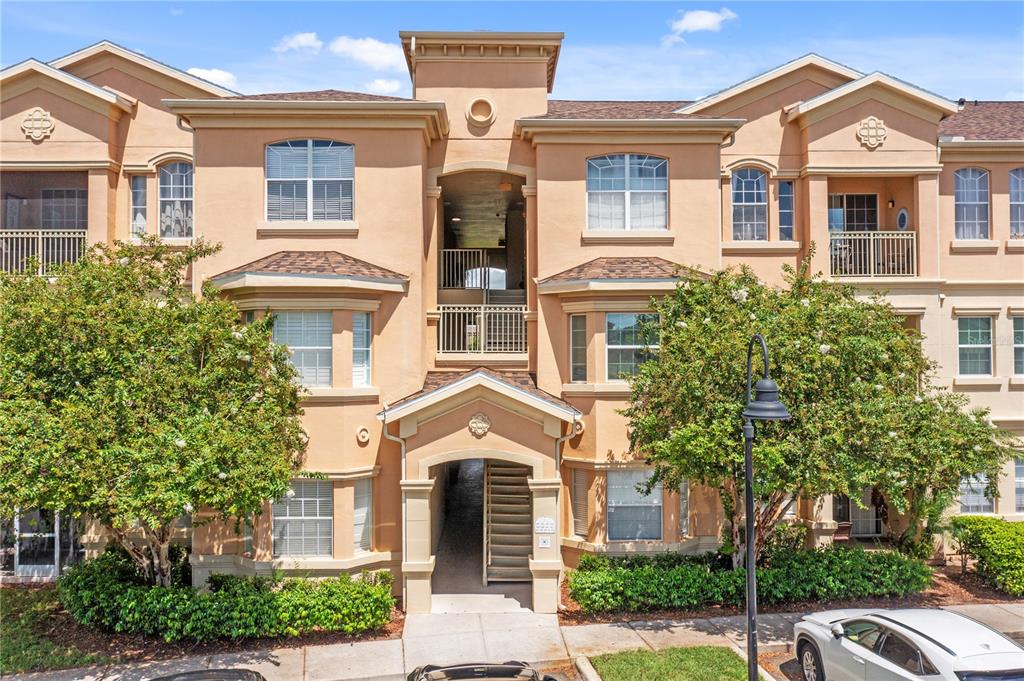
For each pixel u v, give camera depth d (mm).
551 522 14320
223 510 11742
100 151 17359
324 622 12906
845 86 17719
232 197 15914
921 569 14414
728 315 13203
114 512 10859
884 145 18016
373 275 15078
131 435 11094
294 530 14820
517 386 14438
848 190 19078
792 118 18234
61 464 10500
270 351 13203
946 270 18375
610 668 11234
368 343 15484
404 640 12898
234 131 15953
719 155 16922
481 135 17203
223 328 12719
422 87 17234
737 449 11742
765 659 12031
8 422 10531
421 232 15984
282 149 16078
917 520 16469
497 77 17281
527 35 16906
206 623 12578
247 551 14953
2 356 11453
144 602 12750
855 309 13477
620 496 15555
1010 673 8594
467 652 12367
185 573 15094
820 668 10898
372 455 15188
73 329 11609
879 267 18453
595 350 15508
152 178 17875
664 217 16984
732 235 18391
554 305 16344
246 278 14242
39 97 17438
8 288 12305
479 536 19125
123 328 11781
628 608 13977
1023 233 18578
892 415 12406
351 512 14828
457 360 17203
